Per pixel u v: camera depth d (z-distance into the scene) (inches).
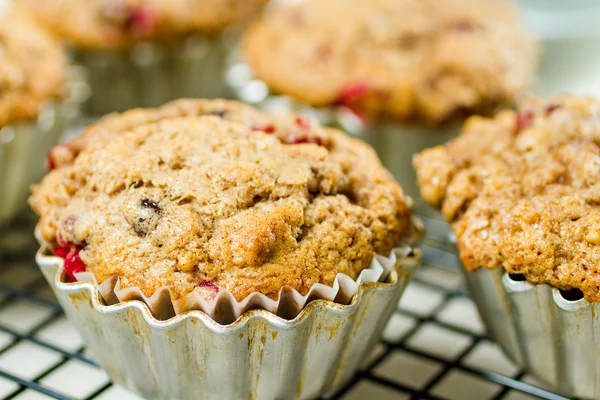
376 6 17.6
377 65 17.0
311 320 13.2
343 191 13.8
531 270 13.4
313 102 17.1
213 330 13.0
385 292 13.5
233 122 14.1
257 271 13.2
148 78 18.8
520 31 18.0
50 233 13.6
